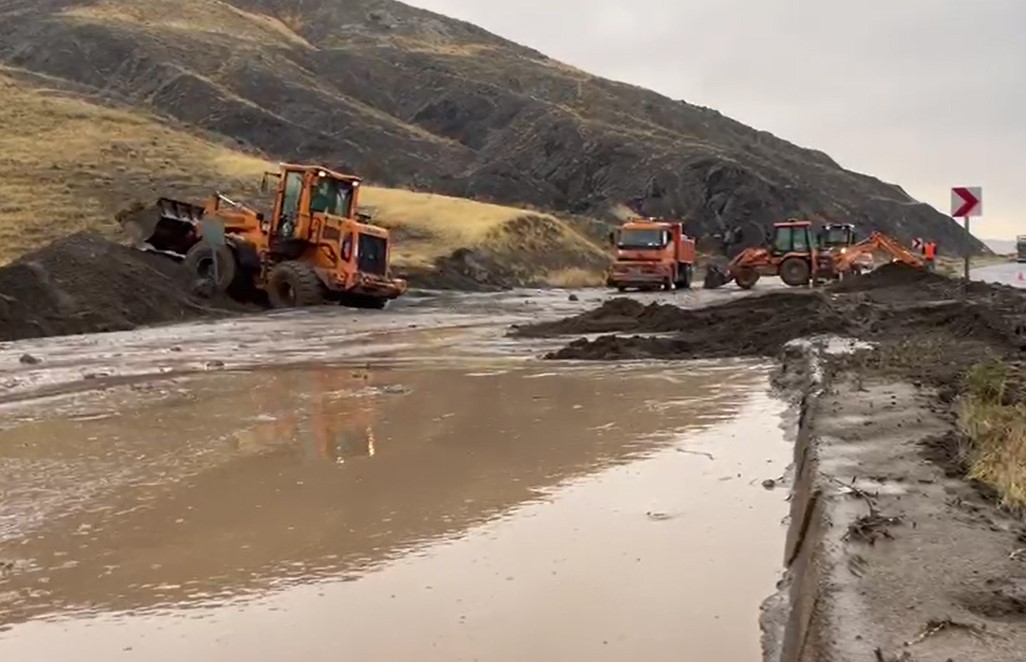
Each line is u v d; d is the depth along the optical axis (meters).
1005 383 7.95
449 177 85.62
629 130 105.19
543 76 124.75
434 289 38.25
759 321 17.23
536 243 50.97
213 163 54.25
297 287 25.94
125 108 67.00
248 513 6.30
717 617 4.40
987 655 3.24
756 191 87.06
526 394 11.19
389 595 4.80
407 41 137.25
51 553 5.57
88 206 43.06
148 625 4.52
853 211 108.25
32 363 14.72
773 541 5.48
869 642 3.37
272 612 4.63
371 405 10.53
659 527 5.80
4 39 105.19
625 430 8.81
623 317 20.16
